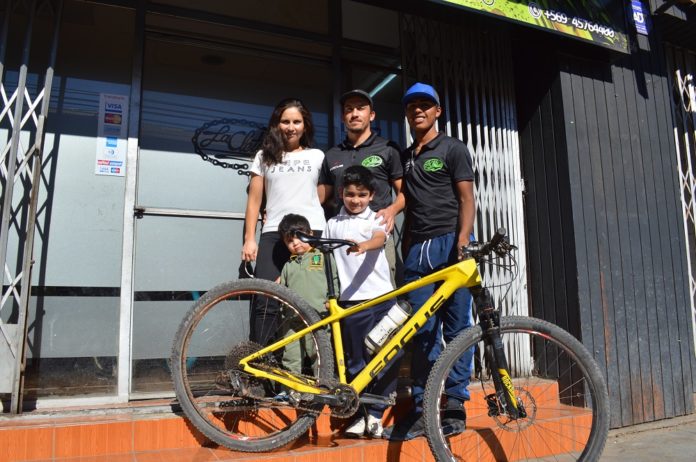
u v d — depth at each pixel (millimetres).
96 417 2914
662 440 3783
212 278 3695
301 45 4086
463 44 4348
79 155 3479
